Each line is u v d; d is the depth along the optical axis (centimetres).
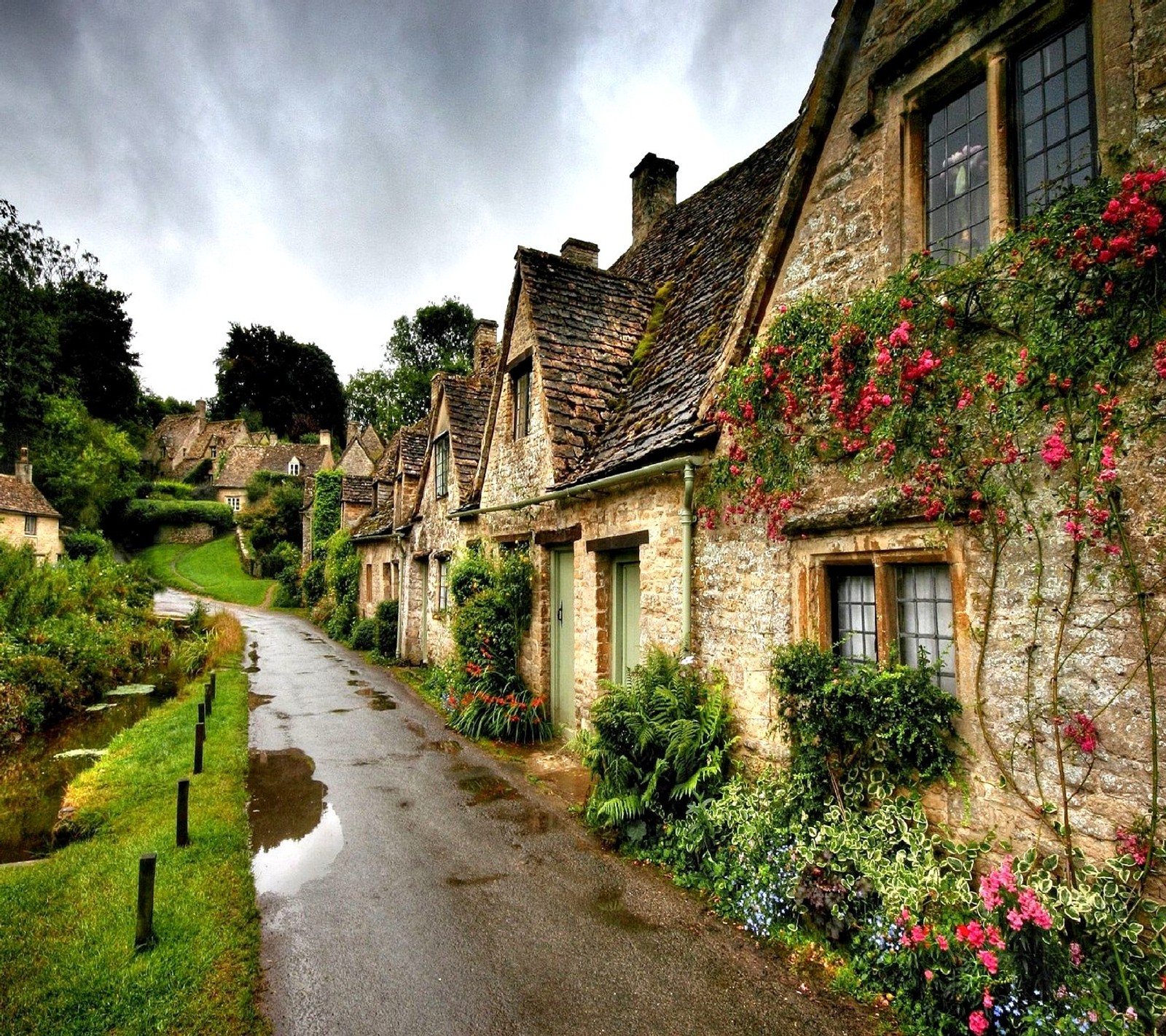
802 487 485
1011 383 346
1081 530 321
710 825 492
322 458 5556
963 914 340
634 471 631
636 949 409
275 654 1761
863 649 464
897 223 441
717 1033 335
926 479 386
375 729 971
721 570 570
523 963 396
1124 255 300
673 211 1211
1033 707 341
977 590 370
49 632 1276
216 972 385
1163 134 304
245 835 578
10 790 785
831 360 444
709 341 711
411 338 5522
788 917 416
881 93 459
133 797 670
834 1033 331
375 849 556
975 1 397
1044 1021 288
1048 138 375
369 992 370
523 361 951
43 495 3750
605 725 570
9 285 3581
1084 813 319
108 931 422
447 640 1309
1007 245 345
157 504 4631
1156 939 288
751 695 529
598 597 774
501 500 1053
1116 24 324
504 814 633
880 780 408
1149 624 298
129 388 5103
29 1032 334
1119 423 308
